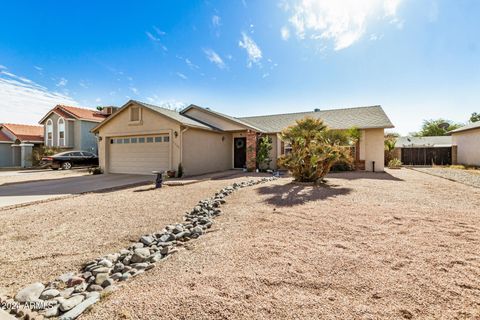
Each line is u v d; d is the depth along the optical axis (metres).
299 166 10.03
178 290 2.47
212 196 7.61
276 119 20.33
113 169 15.07
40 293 2.56
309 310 2.14
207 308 2.17
